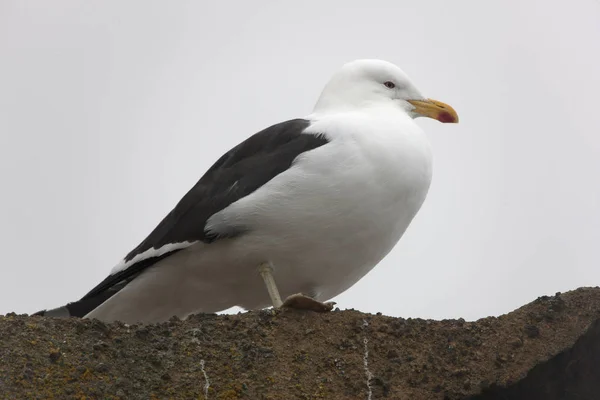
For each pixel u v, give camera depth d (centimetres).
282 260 1348
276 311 1215
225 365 1128
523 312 1209
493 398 1117
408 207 1362
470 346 1171
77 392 1065
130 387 1083
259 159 1362
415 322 1209
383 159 1327
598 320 1166
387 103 1499
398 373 1141
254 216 1320
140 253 1384
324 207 1316
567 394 1138
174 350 1141
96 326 1159
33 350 1109
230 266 1360
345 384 1123
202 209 1352
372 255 1377
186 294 1410
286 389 1107
